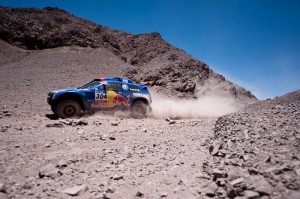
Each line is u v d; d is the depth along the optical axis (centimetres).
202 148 530
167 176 375
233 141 466
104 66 4194
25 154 482
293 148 372
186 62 3909
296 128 475
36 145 552
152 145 584
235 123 637
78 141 605
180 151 515
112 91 1114
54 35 5203
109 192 324
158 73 3506
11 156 464
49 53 4653
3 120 900
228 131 562
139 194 312
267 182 282
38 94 2098
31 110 1233
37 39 4991
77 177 377
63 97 1029
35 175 381
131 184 350
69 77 3294
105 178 373
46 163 436
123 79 1186
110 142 610
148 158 475
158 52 5553
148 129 809
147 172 393
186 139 654
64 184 349
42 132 704
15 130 723
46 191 324
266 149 385
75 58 4344
